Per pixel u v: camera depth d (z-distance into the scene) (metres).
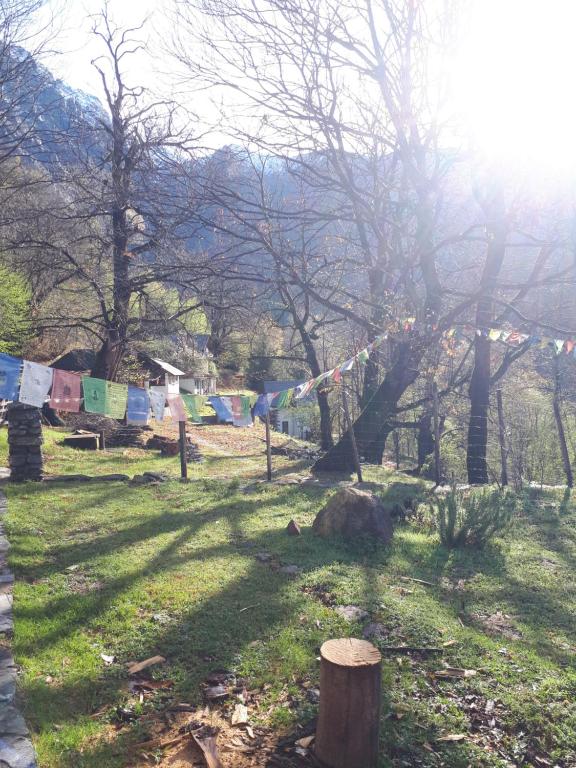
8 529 7.46
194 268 13.59
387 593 5.44
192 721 3.51
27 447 10.98
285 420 37.12
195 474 13.38
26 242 19.14
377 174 14.04
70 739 3.27
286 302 18.41
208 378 43.56
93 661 4.13
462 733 3.39
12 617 4.84
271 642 4.39
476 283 16.44
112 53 19.23
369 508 7.13
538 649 4.53
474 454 13.65
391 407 13.29
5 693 3.69
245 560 6.29
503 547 7.15
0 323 20.72
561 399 17.86
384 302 14.19
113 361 21.45
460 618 5.07
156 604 5.11
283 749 3.26
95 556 6.47
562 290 16.80
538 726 3.49
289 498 9.46
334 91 12.84
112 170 18.86
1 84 18.31
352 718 3.06
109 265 21.20
